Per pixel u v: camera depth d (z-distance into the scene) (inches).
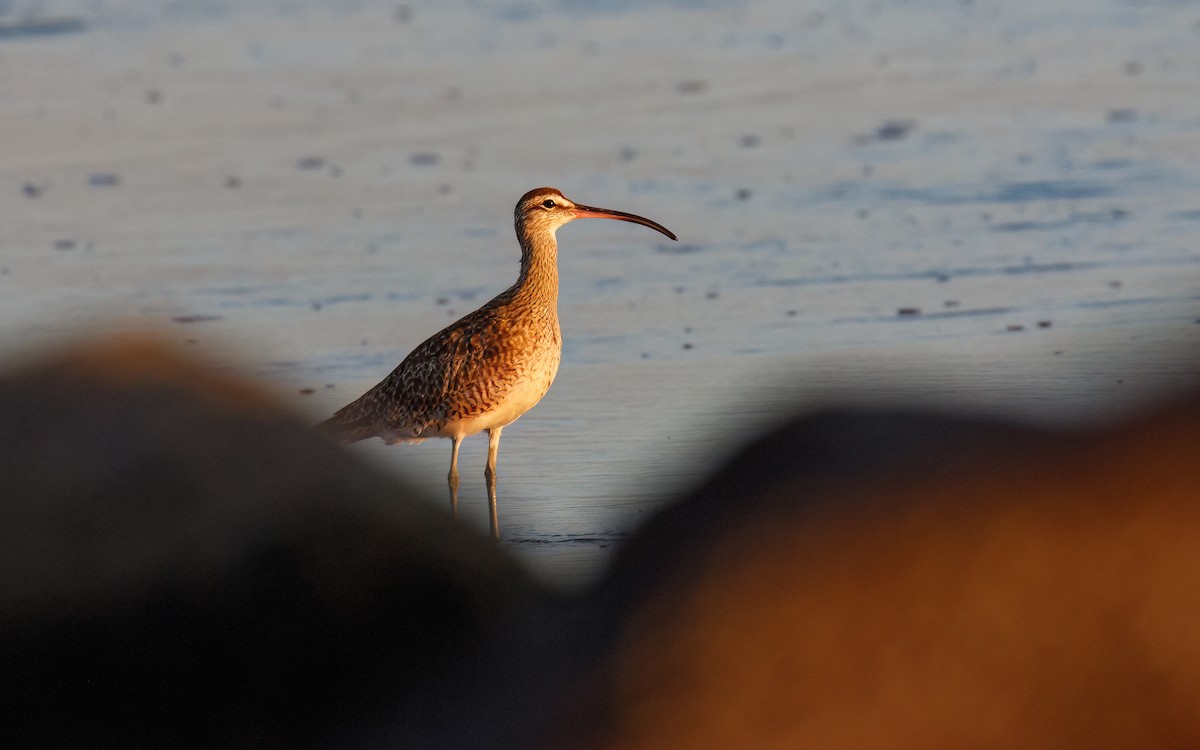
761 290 721.0
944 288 709.9
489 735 163.0
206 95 1209.4
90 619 212.5
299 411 229.6
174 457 217.6
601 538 366.6
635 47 1357.0
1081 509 147.8
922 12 1481.3
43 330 671.8
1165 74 1161.4
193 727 208.8
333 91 1217.4
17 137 1080.8
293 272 772.0
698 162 970.7
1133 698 144.4
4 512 215.8
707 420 554.9
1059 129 1011.3
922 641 147.5
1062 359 583.8
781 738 147.1
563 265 776.3
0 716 213.3
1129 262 735.1
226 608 210.7
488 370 512.4
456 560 205.3
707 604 151.2
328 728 200.4
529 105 1151.6
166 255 802.2
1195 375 154.6
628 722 150.3
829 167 946.1
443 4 1576.0
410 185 939.3
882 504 150.6
